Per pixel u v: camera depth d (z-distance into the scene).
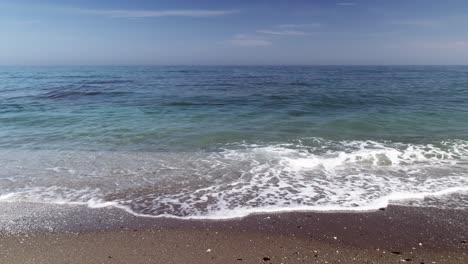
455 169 7.00
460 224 4.67
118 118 13.17
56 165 7.37
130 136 10.11
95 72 65.25
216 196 5.70
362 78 43.09
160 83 33.69
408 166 7.23
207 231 4.54
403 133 10.41
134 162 7.62
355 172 6.88
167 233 4.47
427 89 25.94
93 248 4.08
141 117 13.43
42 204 5.36
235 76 49.62
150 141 9.57
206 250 4.04
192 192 5.87
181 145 9.14
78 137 10.02
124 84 31.84
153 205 5.36
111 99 19.42
